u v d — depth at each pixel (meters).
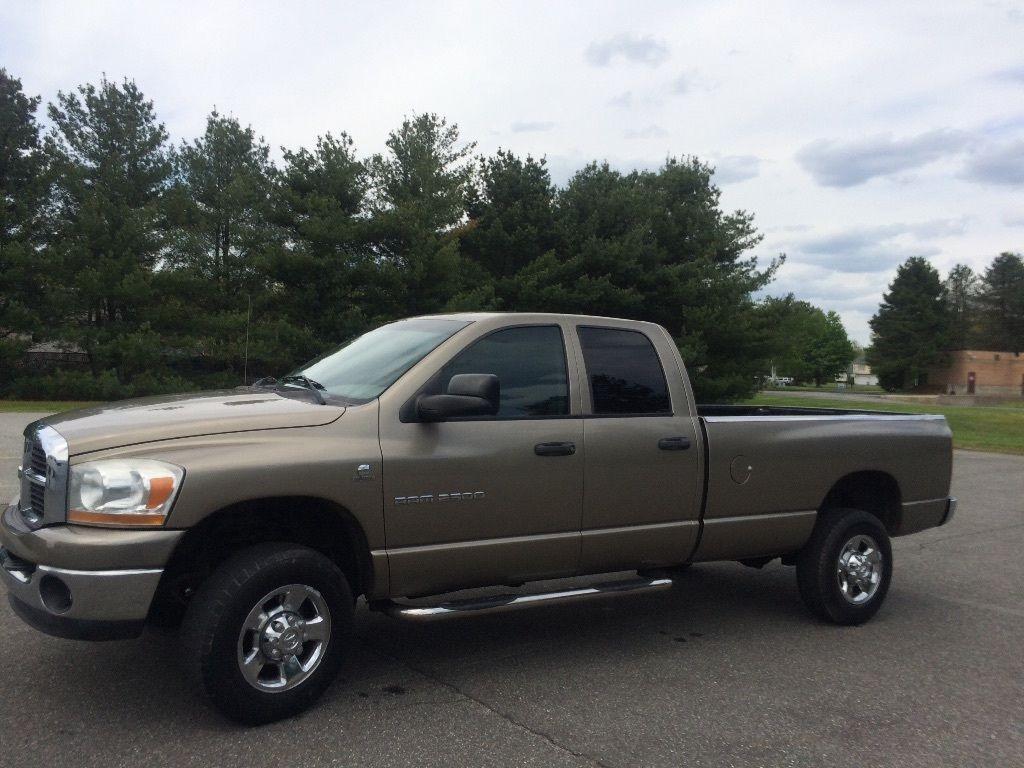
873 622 5.86
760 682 4.58
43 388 29.92
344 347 5.25
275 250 29.03
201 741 3.65
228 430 3.85
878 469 5.94
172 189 33.62
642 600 6.30
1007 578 7.27
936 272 94.44
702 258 32.31
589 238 30.72
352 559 4.39
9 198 29.92
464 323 4.70
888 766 3.62
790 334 36.53
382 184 31.55
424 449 4.23
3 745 3.58
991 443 22.36
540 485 4.56
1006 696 4.46
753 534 5.38
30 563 3.71
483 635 5.33
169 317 31.92
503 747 3.68
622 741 3.78
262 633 3.78
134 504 3.54
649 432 4.96
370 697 4.22
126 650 4.77
